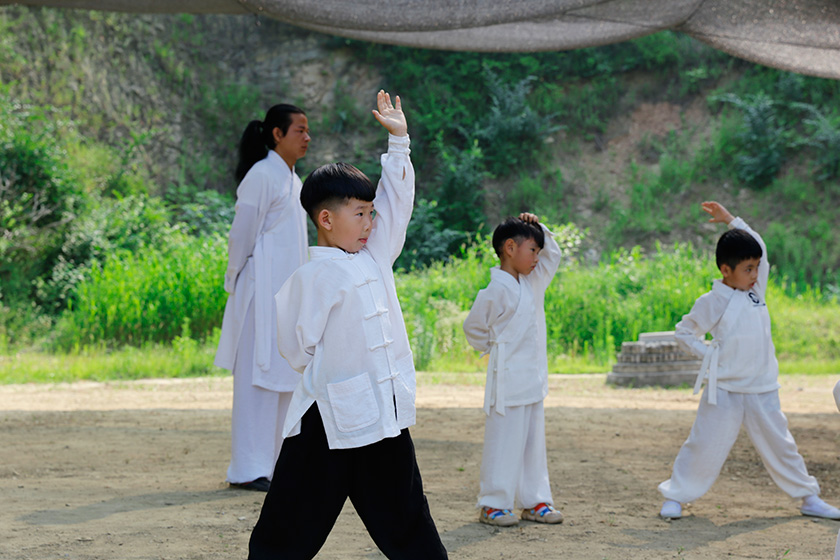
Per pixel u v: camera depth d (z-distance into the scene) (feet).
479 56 76.48
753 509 15.03
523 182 69.21
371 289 9.20
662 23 21.21
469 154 69.97
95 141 65.87
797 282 59.41
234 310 16.58
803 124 69.31
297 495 8.78
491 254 55.57
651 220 65.72
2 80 62.64
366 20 18.47
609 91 74.95
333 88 76.07
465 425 24.81
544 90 74.95
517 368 13.50
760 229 64.03
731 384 14.32
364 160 72.84
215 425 24.50
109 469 17.93
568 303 47.42
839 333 46.83
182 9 20.94
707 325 14.60
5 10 65.72
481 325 13.55
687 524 13.79
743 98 72.02
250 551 8.86
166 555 11.28
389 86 76.02
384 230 9.70
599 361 42.65
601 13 20.90
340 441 8.70
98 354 42.60
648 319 46.26
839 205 64.34
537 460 13.87
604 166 70.95
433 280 51.55
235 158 72.69
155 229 56.65
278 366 16.28
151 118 70.08
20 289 49.67
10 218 51.52
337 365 8.95
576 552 11.82
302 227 16.88
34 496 15.03
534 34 22.09
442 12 18.48
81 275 50.08
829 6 20.08
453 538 12.61
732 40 21.45
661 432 23.56
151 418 25.70
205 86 74.49
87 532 12.44
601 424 24.82
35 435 22.21
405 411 9.11
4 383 34.63
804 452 20.80
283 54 77.82
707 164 68.54
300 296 9.10
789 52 21.58
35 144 53.78
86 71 67.67
